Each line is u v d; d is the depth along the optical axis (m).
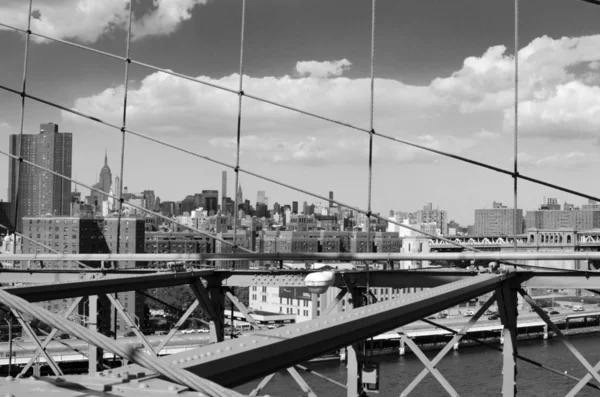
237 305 16.19
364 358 14.22
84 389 5.05
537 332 89.88
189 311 15.70
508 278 13.64
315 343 7.75
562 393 59.03
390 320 9.20
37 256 19.00
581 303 103.62
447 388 12.61
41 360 55.91
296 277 16.02
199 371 6.45
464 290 11.49
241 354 6.80
